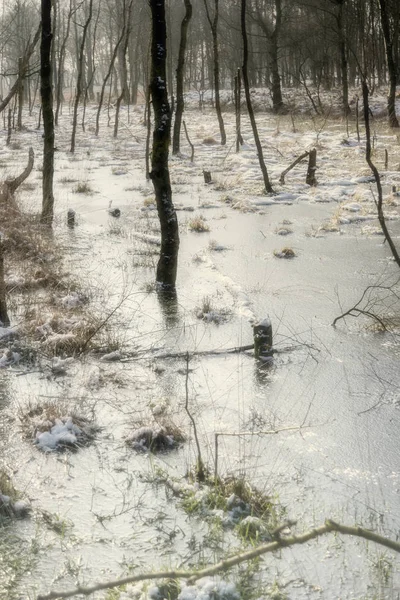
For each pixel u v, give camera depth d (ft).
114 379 23.76
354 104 134.92
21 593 13.50
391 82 107.14
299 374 24.08
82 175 74.43
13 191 44.98
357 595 13.42
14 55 178.91
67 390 22.98
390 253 41.24
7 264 36.11
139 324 29.37
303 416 20.97
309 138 100.53
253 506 16.21
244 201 58.29
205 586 13.43
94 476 17.74
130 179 72.54
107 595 13.35
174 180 71.61
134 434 19.44
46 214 45.52
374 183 66.18
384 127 108.06
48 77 44.11
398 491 16.92
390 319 29.30
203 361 25.46
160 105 32.83
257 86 202.18
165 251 34.37
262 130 114.21
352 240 45.01
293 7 163.84
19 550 14.76
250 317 29.99
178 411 21.31
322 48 160.66
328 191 63.31
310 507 16.28
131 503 16.53
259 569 14.17
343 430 20.01
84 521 15.83
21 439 19.67
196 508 16.17
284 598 13.34
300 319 29.81
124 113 156.25
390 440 19.39
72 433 19.84
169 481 17.35
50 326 28.14
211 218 53.36
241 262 39.93
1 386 23.34
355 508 16.22
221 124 100.01
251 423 20.52
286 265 39.11
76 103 97.30
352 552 14.62
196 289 34.45
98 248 42.83
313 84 170.09
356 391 22.61
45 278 34.50
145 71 128.88
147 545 14.97
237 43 179.01
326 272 37.42
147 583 13.70
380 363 24.85
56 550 14.79
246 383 23.45
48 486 17.30
